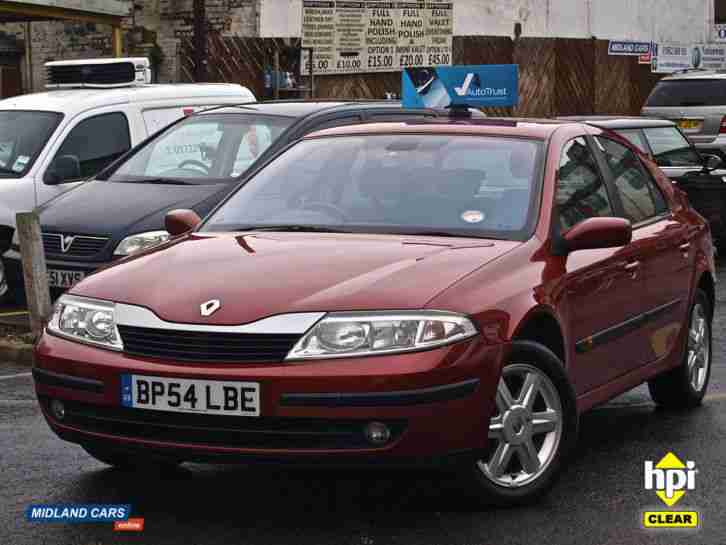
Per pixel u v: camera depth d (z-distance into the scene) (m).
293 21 27.88
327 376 5.77
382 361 5.80
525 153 7.30
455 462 5.94
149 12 27.98
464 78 9.41
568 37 35.09
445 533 6.01
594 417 8.57
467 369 5.91
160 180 12.32
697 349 8.80
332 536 5.98
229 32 27.50
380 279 6.12
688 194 16.83
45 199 13.44
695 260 8.57
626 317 7.50
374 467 5.83
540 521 6.21
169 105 14.59
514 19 33.31
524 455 6.41
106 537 5.98
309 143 7.89
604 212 7.59
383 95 27.67
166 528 6.12
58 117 13.83
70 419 6.34
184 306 6.07
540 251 6.75
